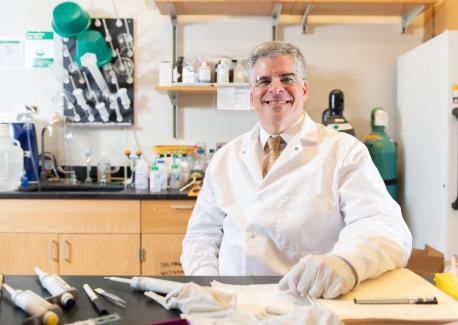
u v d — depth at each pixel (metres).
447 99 2.04
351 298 0.75
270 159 1.41
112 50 2.80
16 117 2.62
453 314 0.67
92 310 0.71
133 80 2.83
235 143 1.52
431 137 2.21
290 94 1.35
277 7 2.61
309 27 2.83
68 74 2.77
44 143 2.84
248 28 2.82
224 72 2.58
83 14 2.63
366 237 0.93
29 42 2.83
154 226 2.26
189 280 0.88
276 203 1.28
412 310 0.68
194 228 1.47
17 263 2.25
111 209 2.25
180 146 2.78
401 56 2.67
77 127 2.85
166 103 2.85
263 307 0.72
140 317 0.68
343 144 1.33
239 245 1.30
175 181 2.49
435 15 2.71
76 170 2.83
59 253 2.25
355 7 2.62
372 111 2.65
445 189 2.05
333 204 1.26
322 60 2.84
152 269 2.26
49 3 2.82
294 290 0.77
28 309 0.67
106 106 2.79
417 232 2.40
